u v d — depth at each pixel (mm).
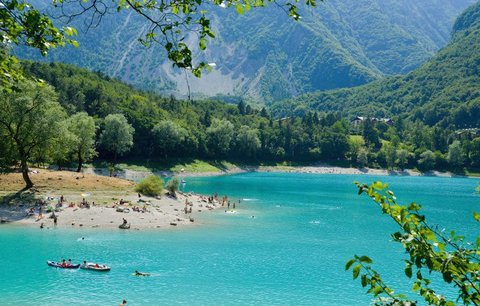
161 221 66125
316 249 52688
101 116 174125
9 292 34688
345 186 142625
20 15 8273
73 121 106188
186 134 178375
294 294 36656
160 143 168000
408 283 39844
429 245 7230
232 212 80250
